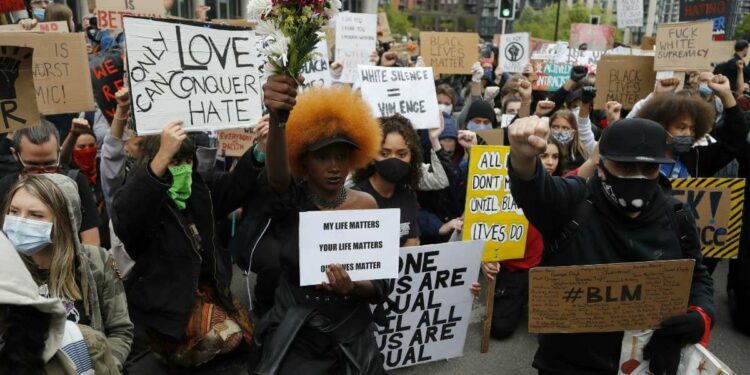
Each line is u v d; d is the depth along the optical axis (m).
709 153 4.70
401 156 3.72
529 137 1.95
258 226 3.48
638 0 13.55
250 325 3.90
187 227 3.45
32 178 2.31
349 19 7.81
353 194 2.66
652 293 2.35
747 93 9.97
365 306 2.54
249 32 3.22
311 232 2.30
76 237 2.37
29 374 1.65
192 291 3.46
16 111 2.96
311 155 2.49
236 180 3.55
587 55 10.73
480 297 5.13
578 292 2.33
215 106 3.15
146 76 2.91
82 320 2.37
